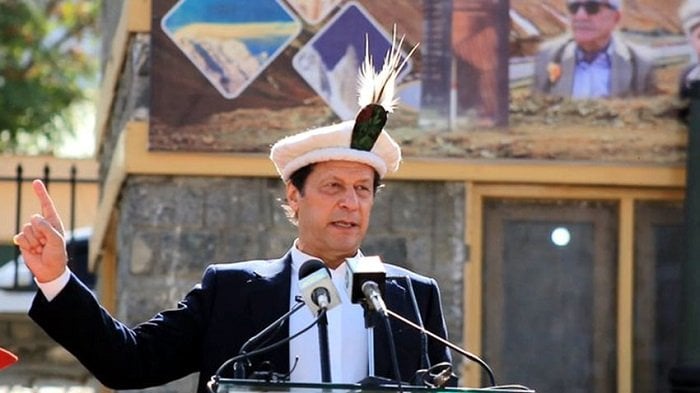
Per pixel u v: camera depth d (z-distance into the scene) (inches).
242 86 1035.3
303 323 637.9
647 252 1080.8
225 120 1036.5
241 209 1049.5
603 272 1083.3
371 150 643.5
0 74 2775.6
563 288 1082.1
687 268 1045.2
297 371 633.6
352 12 1039.6
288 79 1037.8
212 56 1035.3
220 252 1046.4
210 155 1037.8
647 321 1083.3
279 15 1038.4
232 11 1036.5
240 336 644.1
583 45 1052.5
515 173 1050.1
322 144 639.1
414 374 624.7
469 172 1048.2
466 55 1046.4
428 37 1043.3
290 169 646.5
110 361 627.5
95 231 1453.0
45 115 2792.8
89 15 2957.7
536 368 1080.8
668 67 1057.5
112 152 1261.1
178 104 1034.7
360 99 646.5
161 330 644.1
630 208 1074.1
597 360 1083.9
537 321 1080.8
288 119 1037.8
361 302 589.3
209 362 643.5
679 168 1060.5
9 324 1642.5
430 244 1055.0
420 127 1045.2
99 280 1467.8
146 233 1045.2
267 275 653.9
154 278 1043.3
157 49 1033.5
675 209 1077.8
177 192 1046.4
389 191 1055.0
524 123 1051.3
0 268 1911.9
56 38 2970.0
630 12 1056.2
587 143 1054.4
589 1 1053.2
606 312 1085.1
